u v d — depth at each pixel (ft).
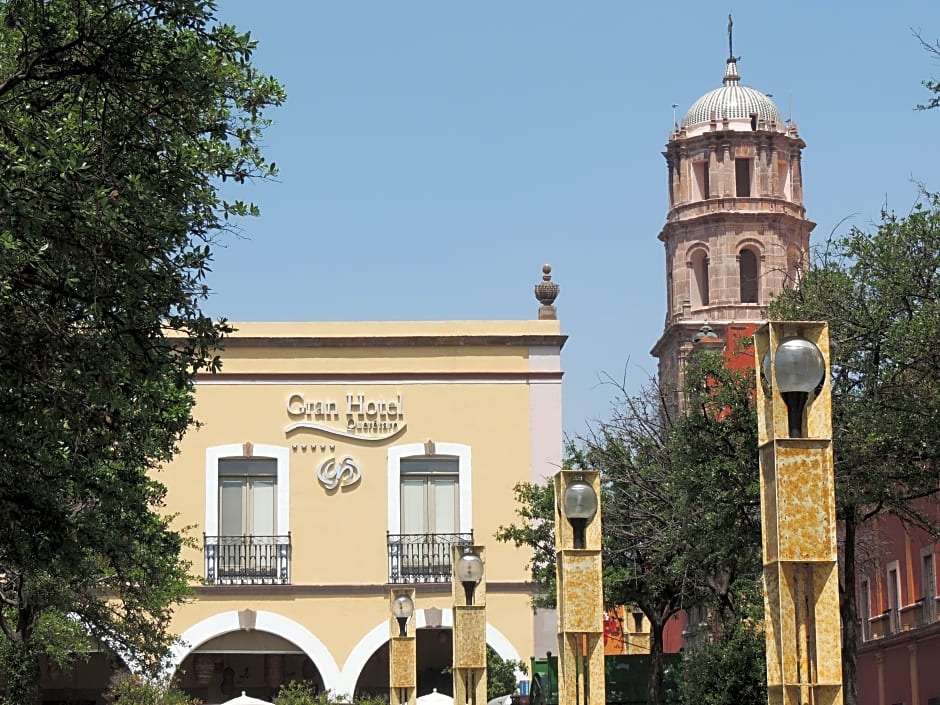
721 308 290.56
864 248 77.25
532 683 122.42
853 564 77.15
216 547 132.26
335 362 135.23
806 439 38.40
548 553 119.24
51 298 47.80
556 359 135.95
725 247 293.43
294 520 133.39
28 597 87.20
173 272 49.03
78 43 46.55
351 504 134.00
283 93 52.60
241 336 134.62
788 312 81.35
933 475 75.15
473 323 135.95
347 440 134.72
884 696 137.59
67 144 46.91
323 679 131.44
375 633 132.26
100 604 103.60
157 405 53.01
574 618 60.64
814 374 38.27
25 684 88.02
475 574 83.66
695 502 83.56
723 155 297.12
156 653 105.60
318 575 132.87
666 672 118.73
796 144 300.40
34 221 44.24
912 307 76.18
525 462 134.72
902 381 74.33
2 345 47.60
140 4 47.78
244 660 140.77
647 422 105.60
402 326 135.74
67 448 57.77
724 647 104.32
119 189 47.52
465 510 133.90
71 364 47.91
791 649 38.01
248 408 134.41
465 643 83.56
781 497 38.29
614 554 103.19
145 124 48.91
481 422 135.23
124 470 65.92
